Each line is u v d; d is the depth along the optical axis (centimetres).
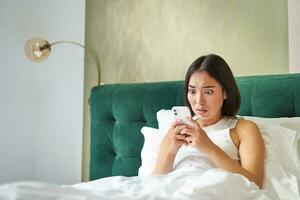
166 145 164
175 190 118
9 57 296
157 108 220
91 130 251
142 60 257
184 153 158
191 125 149
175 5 241
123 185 127
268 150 151
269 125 161
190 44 233
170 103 216
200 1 229
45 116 297
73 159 292
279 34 196
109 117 244
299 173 149
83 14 294
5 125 293
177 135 153
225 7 217
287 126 165
